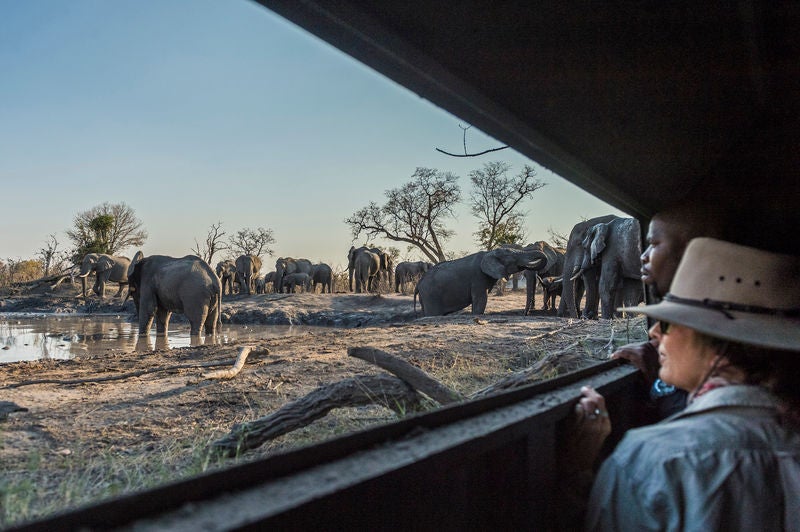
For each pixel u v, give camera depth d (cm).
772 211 346
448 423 177
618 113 267
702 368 182
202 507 110
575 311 2125
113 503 101
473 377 730
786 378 169
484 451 164
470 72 202
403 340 1187
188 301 2105
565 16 186
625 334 934
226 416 601
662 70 248
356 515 126
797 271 175
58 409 625
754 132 343
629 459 170
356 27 166
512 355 915
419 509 149
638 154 322
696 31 224
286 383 745
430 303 2475
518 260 2373
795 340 163
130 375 829
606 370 298
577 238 2120
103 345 1881
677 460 159
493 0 166
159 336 2200
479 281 2423
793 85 300
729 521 154
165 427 566
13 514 350
